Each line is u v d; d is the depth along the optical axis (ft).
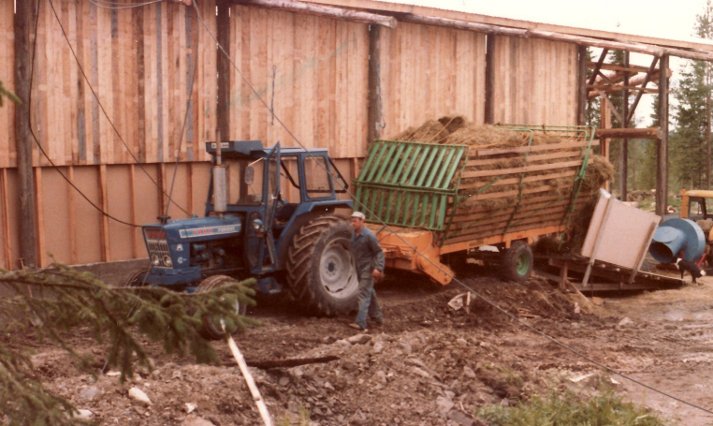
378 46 58.23
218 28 50.49
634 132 79.92
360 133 58.39
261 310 43.47
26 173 42.24
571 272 63.46
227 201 41.91
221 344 35.35
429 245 49.06
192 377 29.84
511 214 52.70
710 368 41.32
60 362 30.17
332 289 42.52
